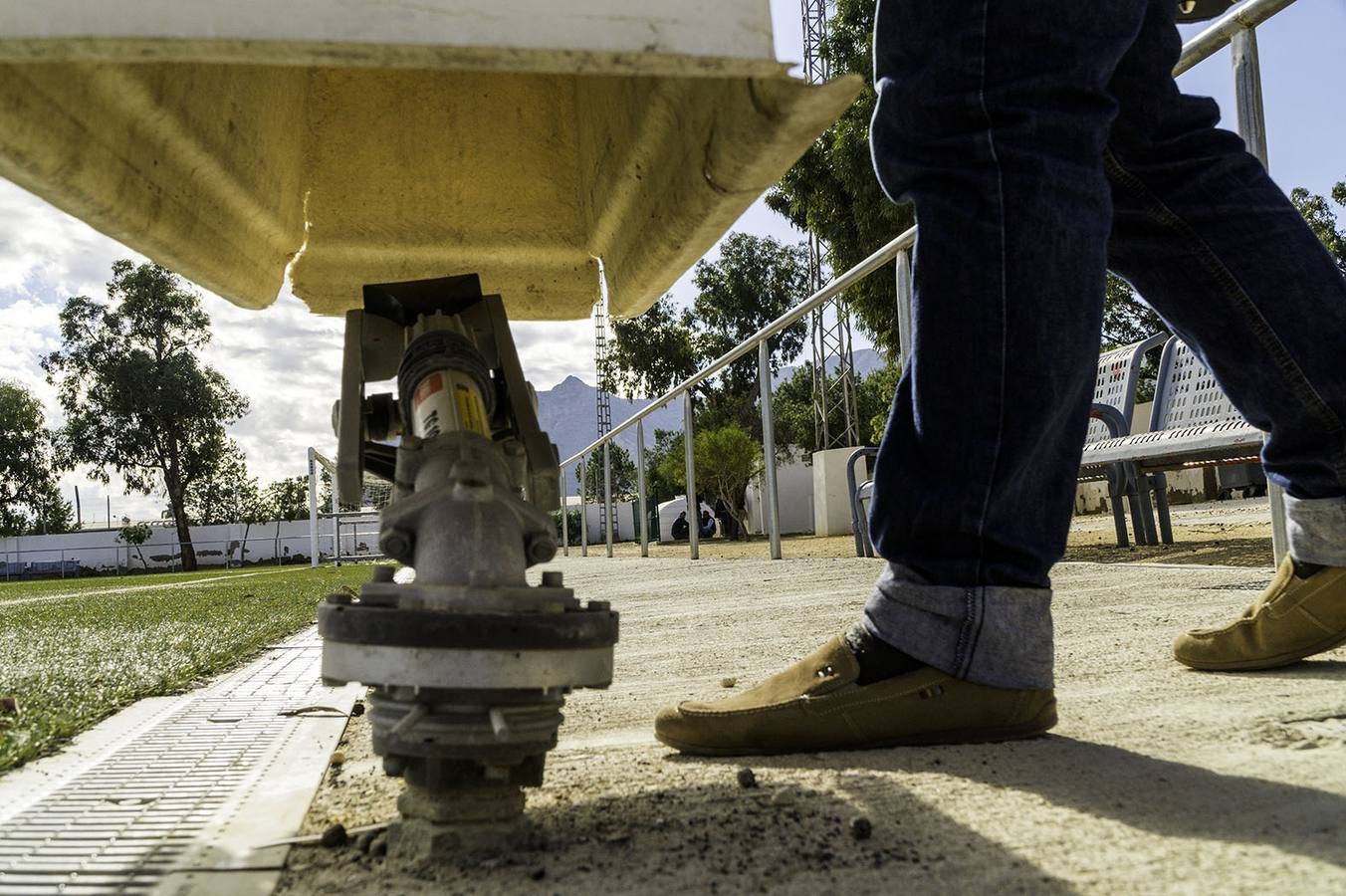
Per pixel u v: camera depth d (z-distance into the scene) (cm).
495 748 76
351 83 130
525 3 56
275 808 100
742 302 3378
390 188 131
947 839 78
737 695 122
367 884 75
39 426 4984
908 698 113
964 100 109
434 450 88
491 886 72
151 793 108
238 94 97
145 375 4381
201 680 216
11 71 61
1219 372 142
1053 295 108
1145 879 67
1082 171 109
